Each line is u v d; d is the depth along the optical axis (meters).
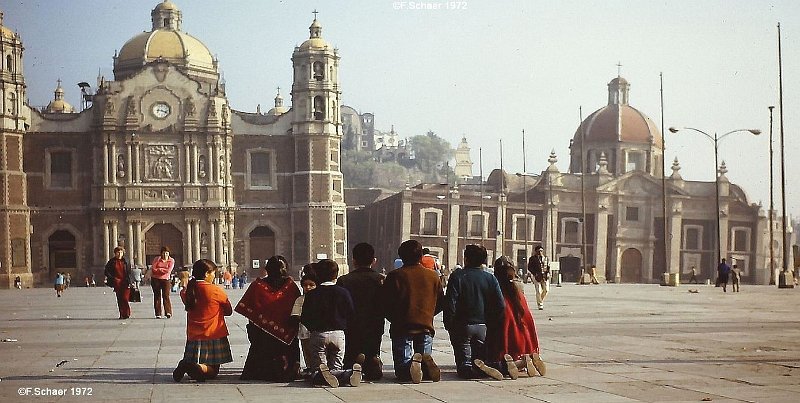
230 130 117.75
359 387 17.88
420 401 16.05
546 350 23.48
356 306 19.14
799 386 17.12
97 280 113.19
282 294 19.19
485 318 19.11
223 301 19.41
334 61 120.25
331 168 119.44
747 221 136.38
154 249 115.06
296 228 118.75
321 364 18.28
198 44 131.50
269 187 119.06
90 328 33.81
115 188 113.69
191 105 115.81
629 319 34.56
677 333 28.14
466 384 18.06
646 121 151.00
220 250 115.69
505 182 139.88
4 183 110.88
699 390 16.72
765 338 26.31
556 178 130.75
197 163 115.94
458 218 124.50
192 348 19.14
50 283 113.56
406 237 122.19
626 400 15.73
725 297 55.56
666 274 87.19
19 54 113.00
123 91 115.00
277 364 18.98
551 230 129.50
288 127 119.94
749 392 16.42
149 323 36.19
